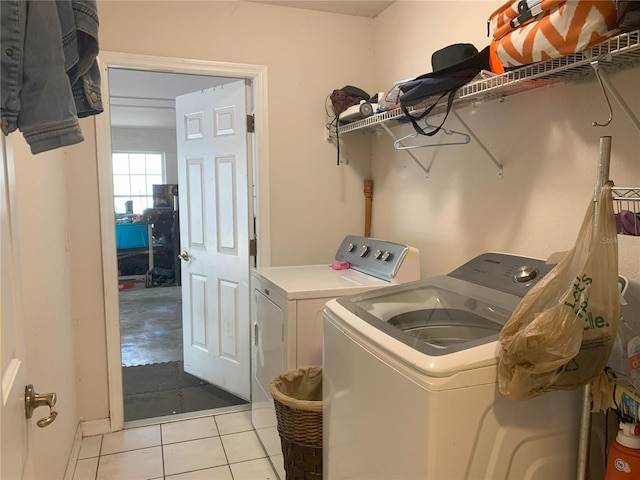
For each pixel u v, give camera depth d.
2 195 0.83
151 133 7.66
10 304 0.87
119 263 6.95
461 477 1.08
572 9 1.06
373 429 1.26
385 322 1.37
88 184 2.46
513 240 1.88
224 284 3.04
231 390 3.07
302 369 1.99
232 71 2.64
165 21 2.51
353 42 2.88
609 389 1.14
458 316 1.49
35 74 0.86
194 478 2.19
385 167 2.82
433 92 1.70
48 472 1.74
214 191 3.03
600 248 1.03
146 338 4.43
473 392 1.07
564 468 1.23
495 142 1.95
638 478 1.11
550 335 1.00
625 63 1.37
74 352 2.46
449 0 2.20
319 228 2.90
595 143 1.52
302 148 2.82
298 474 1.80
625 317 1.19
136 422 2.71
